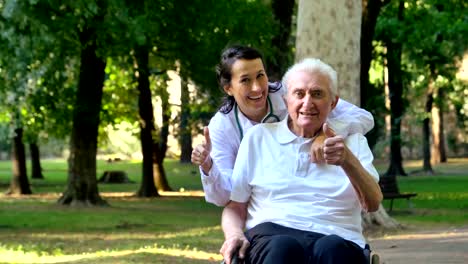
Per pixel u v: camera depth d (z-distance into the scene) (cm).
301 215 587
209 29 2847
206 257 1409
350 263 544
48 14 2280
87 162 2994
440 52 3744
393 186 2617
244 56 629
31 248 1677
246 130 639
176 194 3734
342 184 588
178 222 2375
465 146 7100
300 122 590
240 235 587
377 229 1908
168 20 2744
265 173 602
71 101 3100
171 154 6862
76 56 2784
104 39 2519
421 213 2547
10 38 2291
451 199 3231
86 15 2289
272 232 581
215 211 2819
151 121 3547
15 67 2419
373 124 628
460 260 1287
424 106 5484
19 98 2967
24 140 3747
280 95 640
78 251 1622
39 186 4466
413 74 4831
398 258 1338
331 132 560
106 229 2169
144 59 3006
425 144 5309
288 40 3188
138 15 2478
